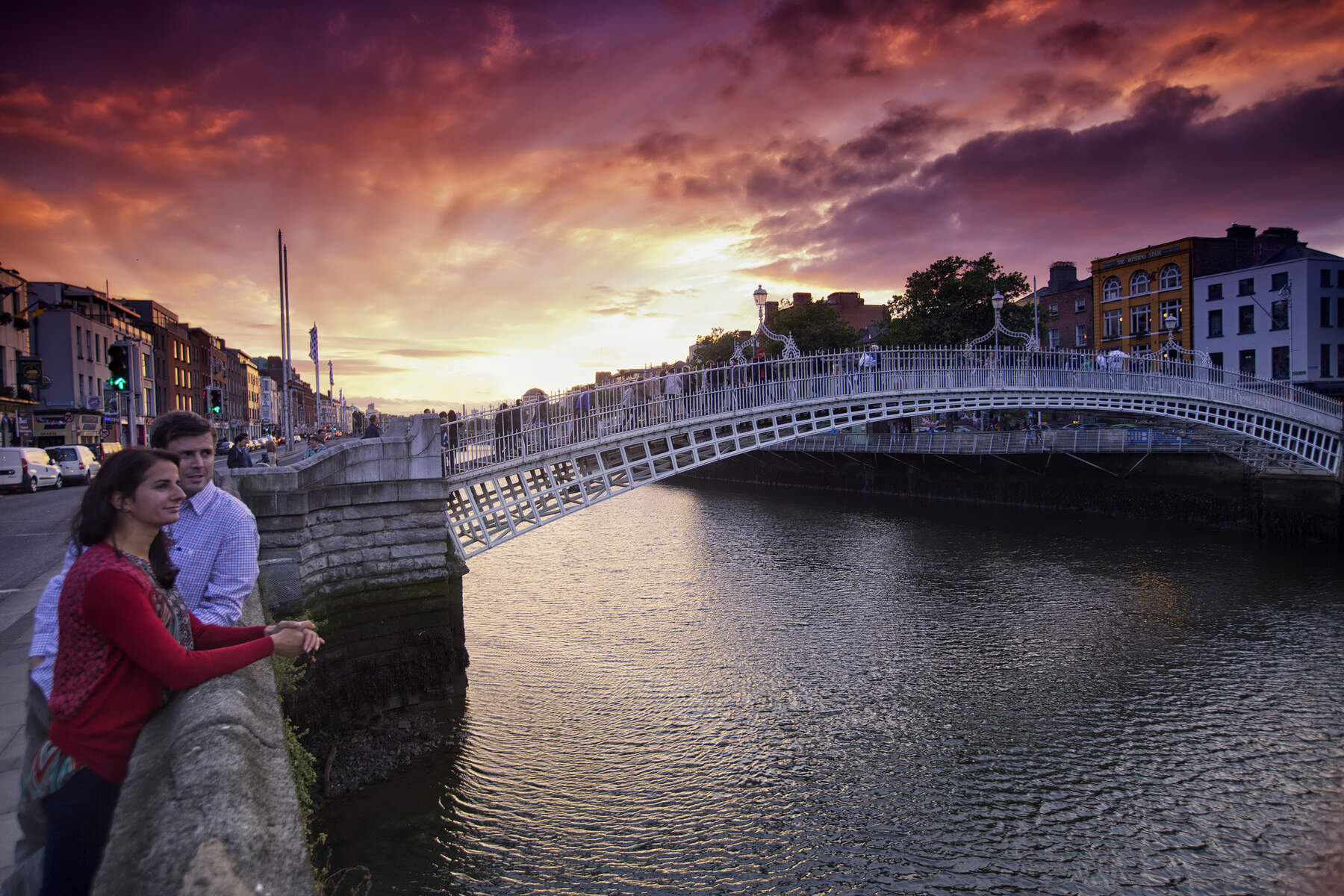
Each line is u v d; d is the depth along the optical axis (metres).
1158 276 52.88
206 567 4.30
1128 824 12.32
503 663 19.17
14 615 9.70
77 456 33.22
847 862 11.29
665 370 27.48
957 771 13.91
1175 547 33.09
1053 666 19.12
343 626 15.15
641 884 10.69
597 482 22.17
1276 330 45.66
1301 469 35.34
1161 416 38.12
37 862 2.70
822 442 57.66
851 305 86.44
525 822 12.05
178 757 2.30
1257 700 17.09
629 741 14.93
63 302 51.56
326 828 11.71
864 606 24.64
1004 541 35.09
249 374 112.50
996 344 32.25
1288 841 11.84
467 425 18.78
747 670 18.86
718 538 39.12
